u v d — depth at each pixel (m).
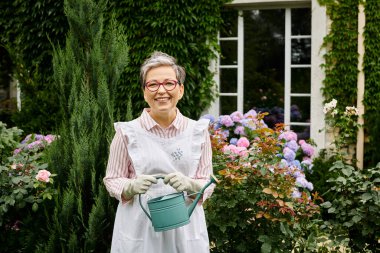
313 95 5.76
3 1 6.67
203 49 5.96
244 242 3.14
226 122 4.67
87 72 3.21
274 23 6.12
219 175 3.13
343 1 5.59
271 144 3.20
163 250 2.31
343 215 3.38
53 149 3.12
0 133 3.69
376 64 5.55
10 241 3.27
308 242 3.21
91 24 3.28
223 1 5.90
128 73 6.08
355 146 5.65
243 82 6.23
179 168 2.33
